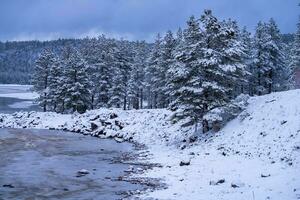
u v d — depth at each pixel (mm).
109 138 48406
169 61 60156
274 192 16391
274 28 55344
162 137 42406
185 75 34281
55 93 69938
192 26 35312
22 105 109250
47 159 30578
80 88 66125
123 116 55156
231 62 35062
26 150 35219
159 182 21750
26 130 54344
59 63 73500
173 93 36844
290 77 64562
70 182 22359
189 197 17484
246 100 35562
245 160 24453
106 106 70312
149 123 49219
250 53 54406
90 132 52688
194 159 27625
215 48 35219
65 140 44531
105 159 31234
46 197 18844
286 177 18500
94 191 20078
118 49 74625
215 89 33219
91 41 93750
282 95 32875
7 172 24953
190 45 34719
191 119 35219
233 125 32531
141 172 25109
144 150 36438
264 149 25109
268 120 29172
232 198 16406
